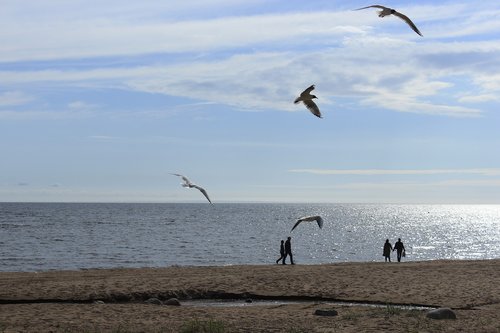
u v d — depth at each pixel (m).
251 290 25.92
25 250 65.31
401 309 21.44
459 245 87.62
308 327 18.41
